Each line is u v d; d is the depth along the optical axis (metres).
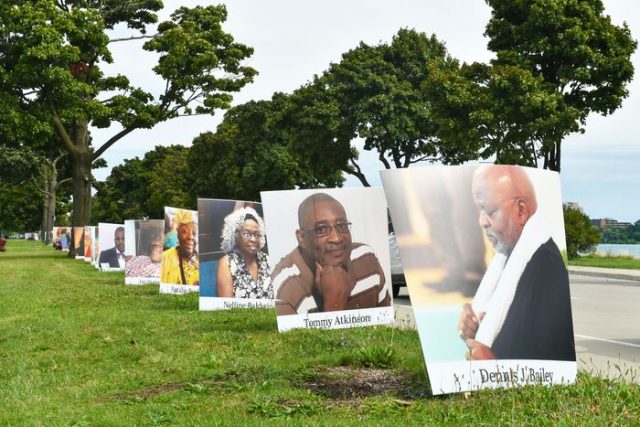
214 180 84.00
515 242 8.52
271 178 79.50
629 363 11.07
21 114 50.16
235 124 83.06
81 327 15.13
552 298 8.55
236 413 7.60
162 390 9.08
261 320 15.24
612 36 41.31
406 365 9.77
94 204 137.00
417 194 8.31
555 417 6.91
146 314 17.05
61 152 65.62
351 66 62.56
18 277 32.88
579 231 47.41
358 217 13.80
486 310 8.25
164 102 54.91
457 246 8.30
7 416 7.87
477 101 42.44
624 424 6.76
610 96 42.34
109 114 52.22
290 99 65.56
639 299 21.81
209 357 11.18
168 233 21.89
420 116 61.28
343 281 13.61
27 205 125.19
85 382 9.76
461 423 6.93
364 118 60.47
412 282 8.11
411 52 63.91
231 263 17.77
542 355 8.36
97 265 39.06
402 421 7.07
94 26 51.06
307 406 7.77
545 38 41.19
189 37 53.84
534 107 40.72
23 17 48.66
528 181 8.73
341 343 11.81
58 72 48.97
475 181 8.50
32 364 11.17
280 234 13.59
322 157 64.44
